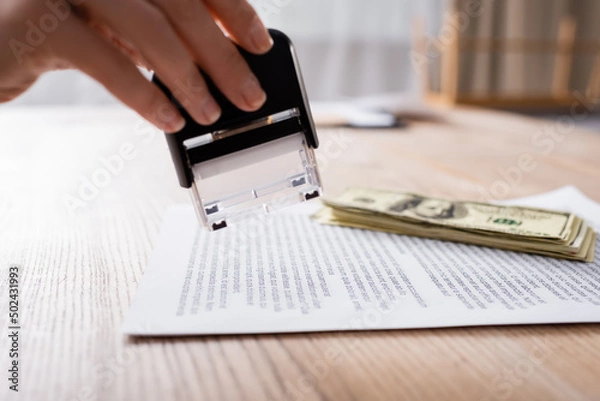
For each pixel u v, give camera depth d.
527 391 0.24
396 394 0.24
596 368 0.26
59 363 0.27
